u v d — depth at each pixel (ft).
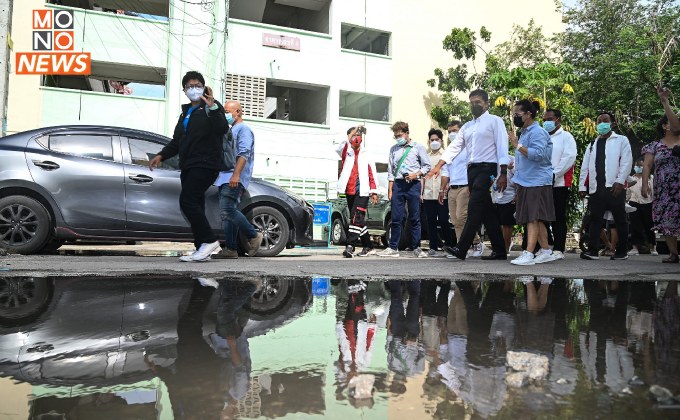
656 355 4.20
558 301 7.69
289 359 3.92
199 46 53.01
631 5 60.59
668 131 18.52
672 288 9.75
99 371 3.55
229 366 3.69
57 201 16.78
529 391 3.11
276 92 64.85
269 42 55.93
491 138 16.79
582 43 61.93
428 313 6.40
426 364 3.79
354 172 20.92
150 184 17.58
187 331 5.07
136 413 2.68
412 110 63.26
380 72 61.67
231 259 16.74
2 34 24.54
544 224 16.87
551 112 19.29
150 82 58.03
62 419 2.59
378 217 35.45
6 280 9.34
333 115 58.44
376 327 5.42
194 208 14.73
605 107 58.08
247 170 17.22
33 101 47.88
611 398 2.98
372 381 3.31
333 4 59.52
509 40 70.08
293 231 20.29
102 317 5.82
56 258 15.03
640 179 27.66
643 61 51.67
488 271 12.83
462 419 2.60
